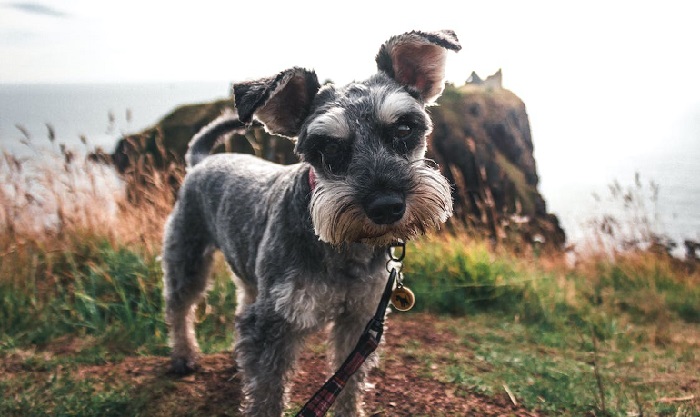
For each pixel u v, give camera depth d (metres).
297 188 0.45
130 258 0.80
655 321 0.87
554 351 0.69
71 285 0.76
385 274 0.46
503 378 0.58
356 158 0.42
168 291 0.60
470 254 0.91
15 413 0.48
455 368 0.59
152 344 0.65
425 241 0.96
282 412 0.45
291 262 0.43
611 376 0.61
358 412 0.49
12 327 0.66
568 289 0.91
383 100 0.45
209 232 0.59
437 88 0.50
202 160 0.65
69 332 0.67
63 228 0.85
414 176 0.42
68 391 0.52
